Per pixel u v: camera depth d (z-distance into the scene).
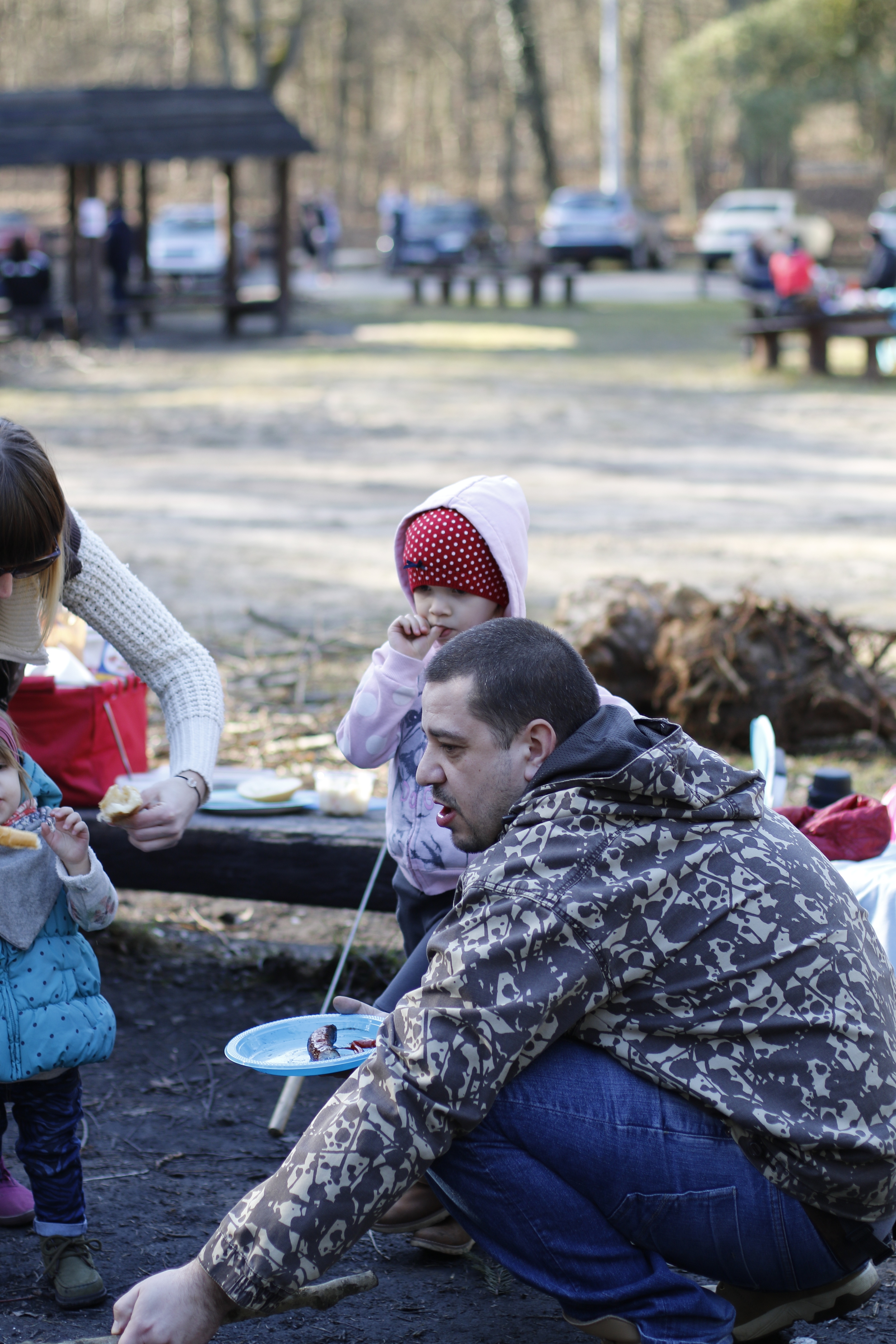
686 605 6.87
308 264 48.91
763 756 3.79
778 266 22.36
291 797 4.71
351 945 4.64
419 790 3.38
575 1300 2.53
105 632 3.50
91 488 13.47
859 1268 2.57
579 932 2.39
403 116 85.50
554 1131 2.48
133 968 4.83
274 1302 2.36
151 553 10.79
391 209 51.94
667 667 6.61
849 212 63.06
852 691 6.60
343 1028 3.06
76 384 21.14
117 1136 3.76
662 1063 2.44
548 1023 2.42
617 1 52.47
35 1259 3.22
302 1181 2.35
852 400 19.31
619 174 47.78
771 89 46.00
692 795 2.43
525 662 2.55
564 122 85.19
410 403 19.00
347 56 72.25
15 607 3.02
